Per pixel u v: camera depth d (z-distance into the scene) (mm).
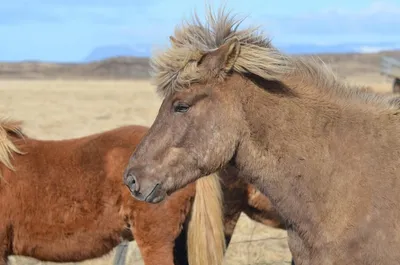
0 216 5875
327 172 4246
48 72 106750
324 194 4238
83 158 5973
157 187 4344
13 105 31797
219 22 4480
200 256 5961
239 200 6586
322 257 4242
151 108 31078
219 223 6012
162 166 4332
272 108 4316
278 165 4324
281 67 4250
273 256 8094
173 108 4340
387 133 4273
